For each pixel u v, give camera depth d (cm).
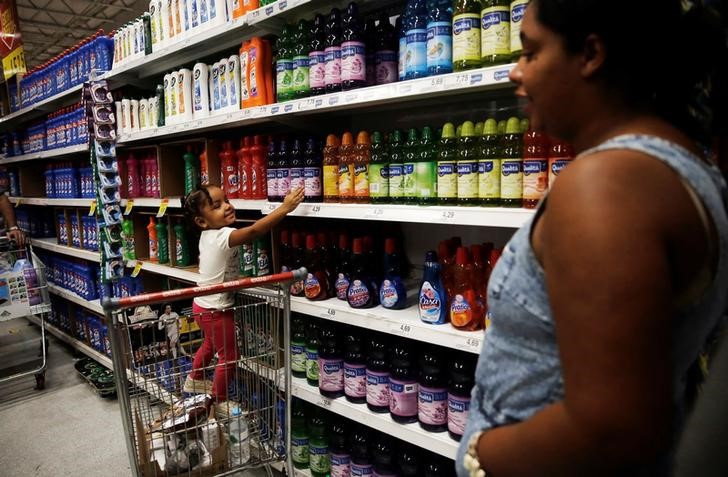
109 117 311
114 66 335
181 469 178
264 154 247
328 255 219
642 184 48
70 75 400
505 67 138
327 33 195
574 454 49
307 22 209
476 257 170
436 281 174
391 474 207
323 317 207
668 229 47
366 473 213
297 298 221
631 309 44
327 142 205
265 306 199
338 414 229
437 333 168
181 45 259
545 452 53
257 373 197
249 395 201
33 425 309
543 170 146
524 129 154
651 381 44
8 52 504
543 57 60
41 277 360
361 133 194
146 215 352
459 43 157
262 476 245
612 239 46
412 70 172
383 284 197
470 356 178
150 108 314
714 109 66
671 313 46
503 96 200
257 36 247
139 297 155
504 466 61
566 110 61
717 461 94
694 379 74
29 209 519
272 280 176
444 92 158
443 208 160
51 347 462
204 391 188
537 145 145
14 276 346
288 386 191
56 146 432
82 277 409
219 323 223
